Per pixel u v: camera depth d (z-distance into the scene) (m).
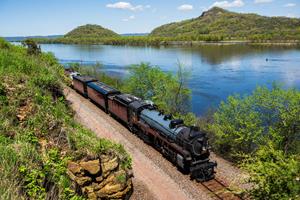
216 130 23.34
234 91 48.19
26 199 7.45
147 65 35.81
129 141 21.92
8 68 17.20
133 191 15.20
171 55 102.62
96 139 15.70
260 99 22.88
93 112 28.50
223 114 23.58
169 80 32.84
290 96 21.48
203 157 17.75
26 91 14.78
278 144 20.45
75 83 38.06
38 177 8.52
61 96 19.61
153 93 34.72
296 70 63.47
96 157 13.09
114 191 13.38
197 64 77.50
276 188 8.33
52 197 8.26
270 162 8.90
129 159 16.05
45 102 14.84
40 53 39.97
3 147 8.48
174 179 16.72
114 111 27.00
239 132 21.59
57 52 135.62
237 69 68.25
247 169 9.83
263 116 22.52
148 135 21.50
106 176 13.38
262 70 65.44
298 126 20.69
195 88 50.91
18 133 10.92
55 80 19.36
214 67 72.19
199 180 16.70
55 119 13.65
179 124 19.38
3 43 33.47
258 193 9.11
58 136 12.73
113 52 128.75
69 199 9.05
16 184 7.40
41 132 12.32
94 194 12.38
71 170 11.80
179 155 17.61
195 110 38.69
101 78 48.09
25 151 9.05
